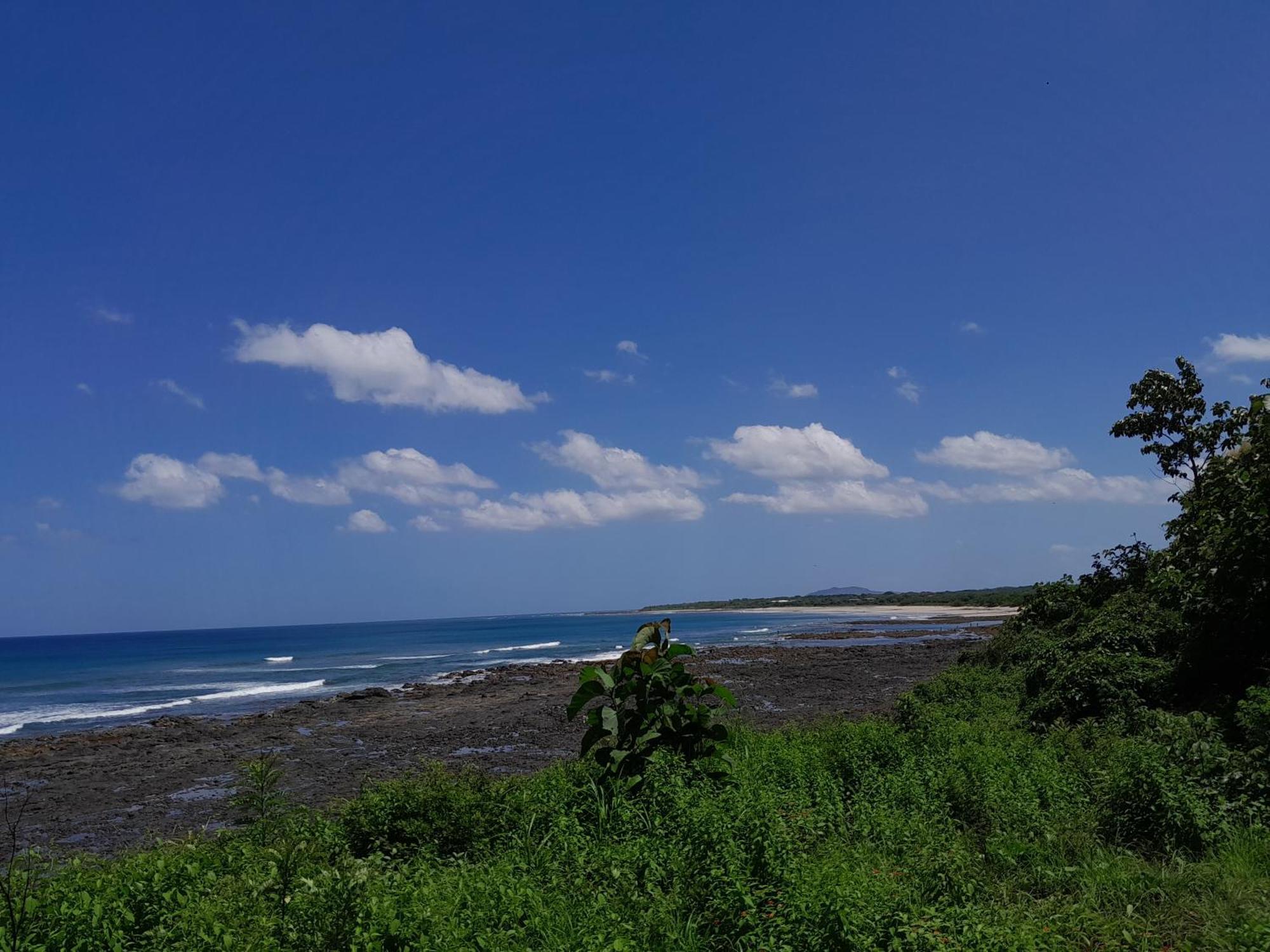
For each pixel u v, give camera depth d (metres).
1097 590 22.39
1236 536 11.82
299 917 5.35
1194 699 12.32
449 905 5.41
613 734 9.20
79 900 5.45
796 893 5.21
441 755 18.61
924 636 66.56
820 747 11.12
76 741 22.78
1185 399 20.16
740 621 124.00
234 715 29.20
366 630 184.88
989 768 9.16
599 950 4.88
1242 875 6.12
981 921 5.11
